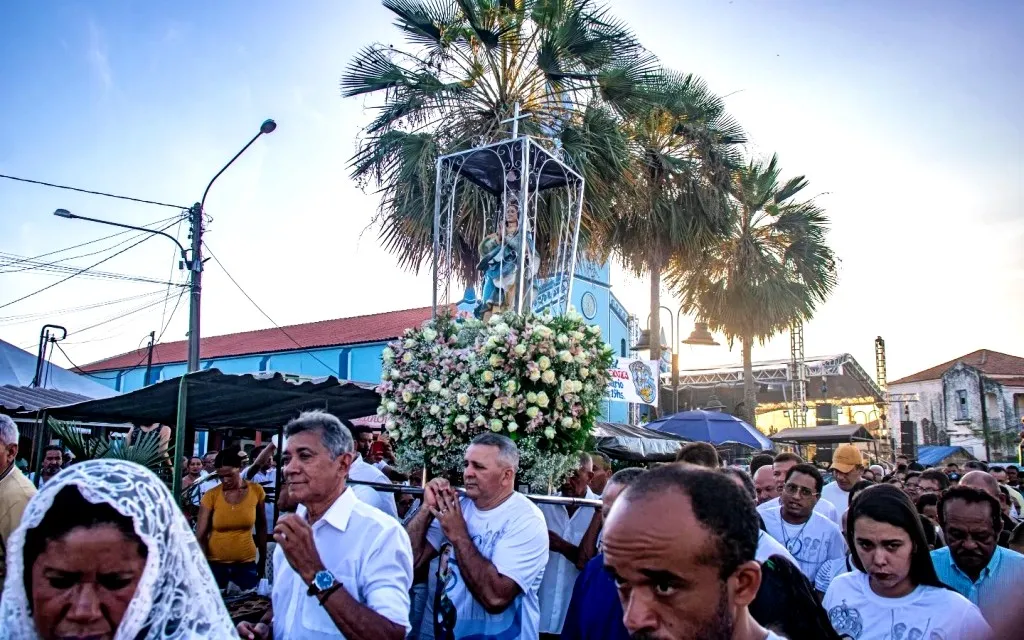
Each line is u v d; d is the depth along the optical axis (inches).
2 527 136.6
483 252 252.7
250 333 1083.3
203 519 250.8
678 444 480.1
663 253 613.3
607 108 456.4
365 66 447.8
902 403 1483.8
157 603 65.8
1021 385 1397.6
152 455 283.0
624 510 53.8
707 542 51.2
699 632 51.3
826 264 821.9
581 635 94.2
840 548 165.3
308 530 100.3
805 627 84.1
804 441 864.9
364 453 384.5
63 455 345.1
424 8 438.9
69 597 62.7
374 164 452.8
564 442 174.1
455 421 168.9
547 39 417.4
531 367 164.7
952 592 106.7
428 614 148.4
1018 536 152.9
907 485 285.7
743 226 796.0
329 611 97.3
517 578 129.7
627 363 509.0
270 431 343.9
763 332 799.1
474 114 440.8
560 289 254.4
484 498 137.6
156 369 1075.3
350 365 850.8
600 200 438.3
